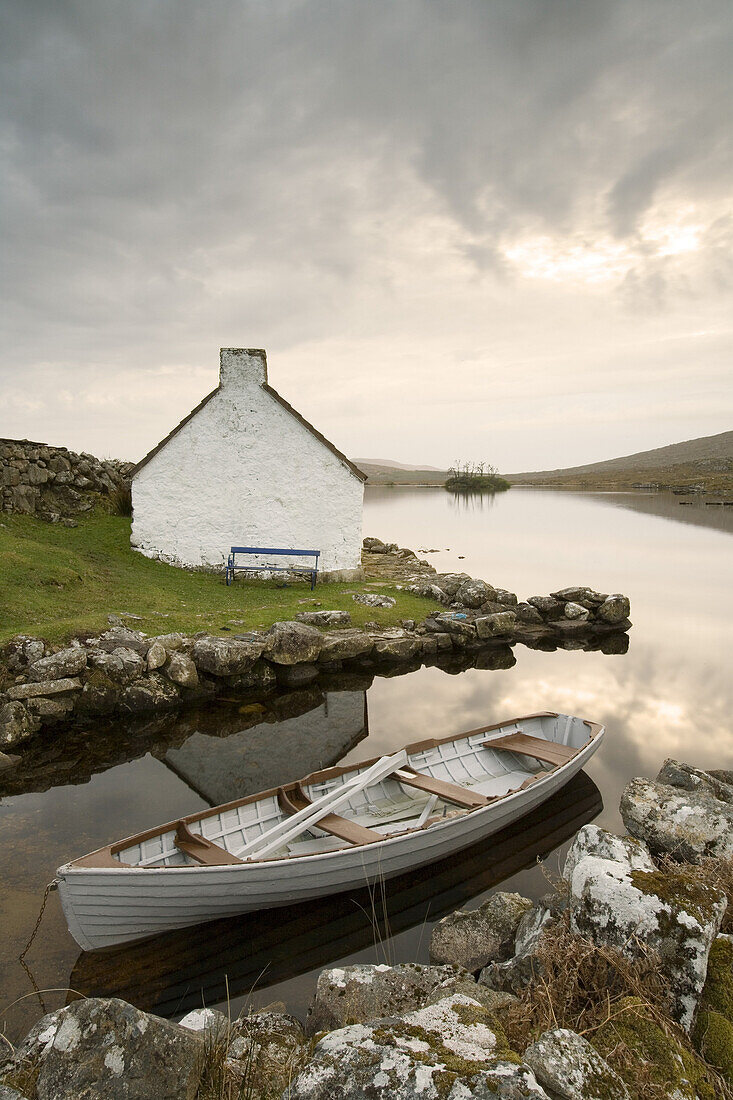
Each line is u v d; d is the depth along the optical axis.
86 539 21.25
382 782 9.48
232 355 20.89
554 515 66.81
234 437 21.22
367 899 7.53
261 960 6.51
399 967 5.73
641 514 67.56
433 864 8.21
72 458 23.58
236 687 14.33
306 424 21.47
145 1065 3.99
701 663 17.48
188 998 5.96
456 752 10.23
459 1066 3.59
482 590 20.75
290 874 6.84
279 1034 4.93
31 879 7.46
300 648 14.98
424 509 76.88
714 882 5.52
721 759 11.30
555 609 21.19
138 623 14.93
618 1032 4.16
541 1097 3.35
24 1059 4.19
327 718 13.07
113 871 6.06
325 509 22.09
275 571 21.58
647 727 12.81
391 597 20.56
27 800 9.53
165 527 21.20
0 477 20.61
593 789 10.15
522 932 6.01
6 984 5.92
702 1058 4.18
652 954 4.64
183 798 9.66
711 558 36.03
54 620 14.23
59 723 12.10
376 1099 3.43
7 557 16.38
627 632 20.94
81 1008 4.28
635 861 5.75
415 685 15.38
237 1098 4.06
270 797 8.33
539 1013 4.54
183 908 6.60
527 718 11.28
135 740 11.80
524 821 9.21
